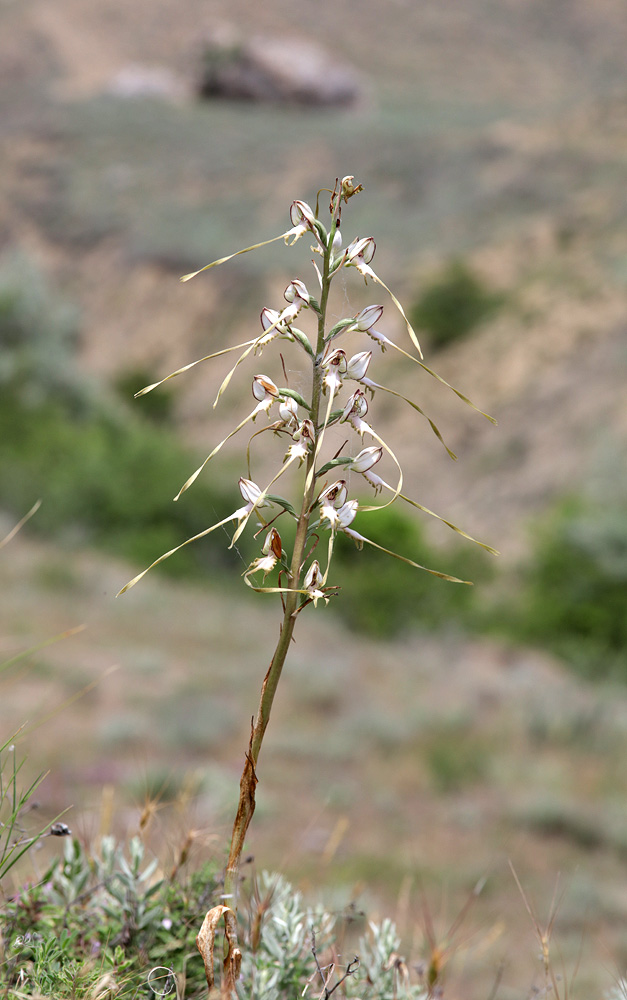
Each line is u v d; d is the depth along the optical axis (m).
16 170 59.16
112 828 3.11
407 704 11.84
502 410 33.94
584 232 41.09
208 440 38.12
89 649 12.37
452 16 96.69
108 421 26.73
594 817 8.70
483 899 6.60
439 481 32.56
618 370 32.69
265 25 91.06
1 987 1.18
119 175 57.22
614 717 11.87
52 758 7.21
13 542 19.03
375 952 1.64
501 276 40.22
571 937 6.05
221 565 20.62
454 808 8.87
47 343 27.81
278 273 45.41
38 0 84.69
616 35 96.00
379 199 49.62
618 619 17.44
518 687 12.98
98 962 1.37
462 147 50.84
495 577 20.16
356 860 6.89
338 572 18.03
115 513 21.02
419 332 38.53
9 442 23.70
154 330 46.78
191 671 12.10
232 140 58.50
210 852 1.90
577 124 49.88
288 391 1.13
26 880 1.66
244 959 1.45
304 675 12.66
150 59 82.06
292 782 8.94
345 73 69.81
